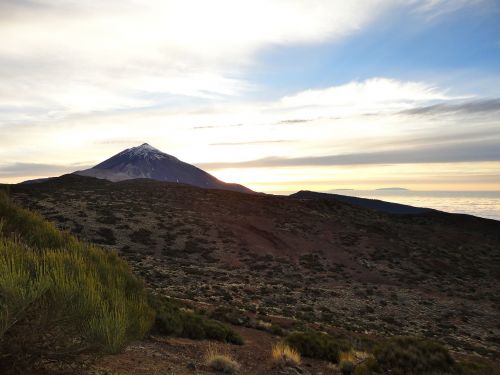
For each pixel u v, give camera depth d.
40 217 10.66
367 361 11.35
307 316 29.53
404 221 103.94
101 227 56.03
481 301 45.53
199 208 78.94
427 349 11.84
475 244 88.75
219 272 44.59
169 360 8.49
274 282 43.41
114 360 6.93
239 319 20.14
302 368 11.18
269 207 87.69
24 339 4.20
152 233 57.78
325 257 61.28
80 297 4.47
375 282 52.25
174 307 15.80
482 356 25.17
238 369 9.26
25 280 4.07
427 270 61.50
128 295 8.66
